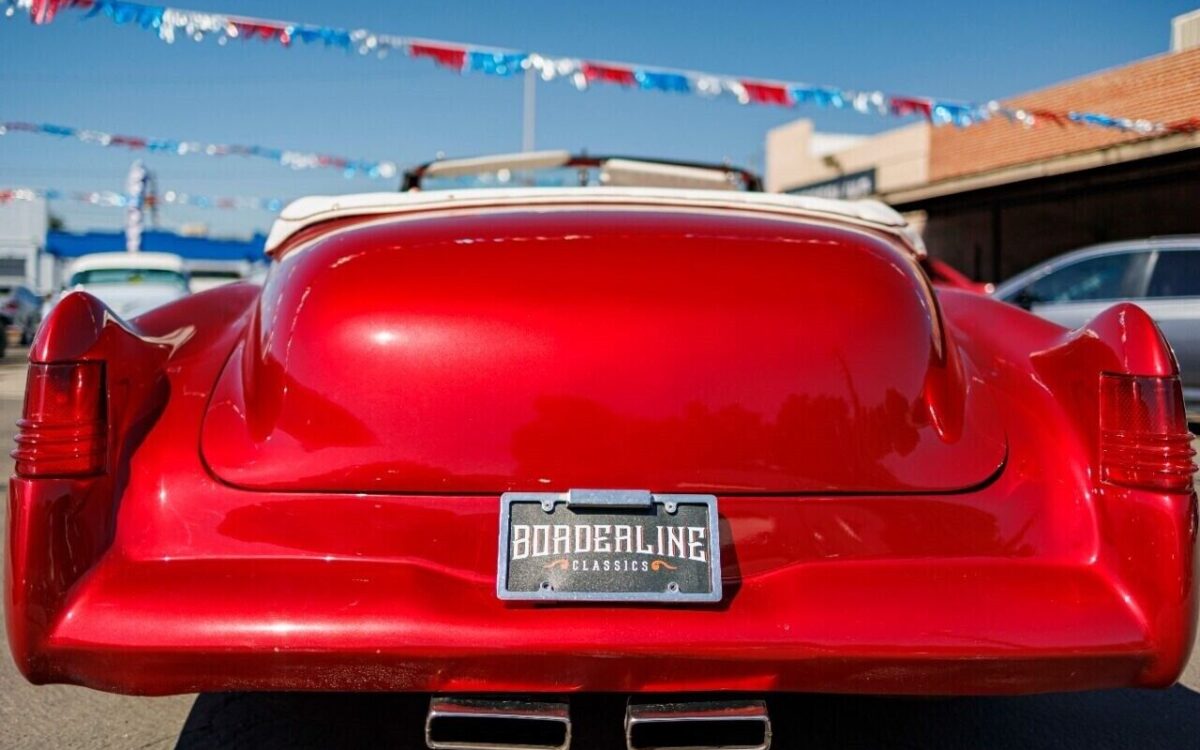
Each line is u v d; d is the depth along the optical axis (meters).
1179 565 1.88
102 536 1.87
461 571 1.84
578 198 2.62
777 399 1.98
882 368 2.05
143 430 1.99
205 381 2.13
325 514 1.87
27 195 17.14
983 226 20.64
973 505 1.94
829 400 2.00
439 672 1.79
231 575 1.83
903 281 2.21
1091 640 1.83
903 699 2.92
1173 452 1.92
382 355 2.00
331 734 2.64
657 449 1.93
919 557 1.88
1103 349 2.01
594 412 1.94
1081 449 2.02
